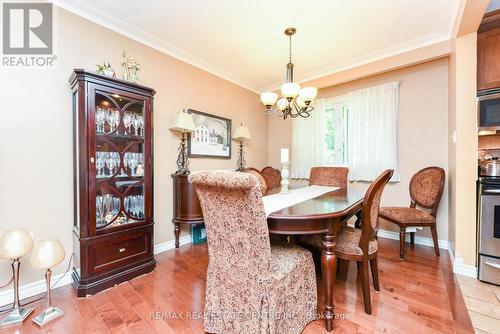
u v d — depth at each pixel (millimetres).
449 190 2646
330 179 2977
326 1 1996
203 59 3080
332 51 2867
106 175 1978
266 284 1185
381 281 1968
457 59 2133
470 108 2086
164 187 2727
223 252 1304
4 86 1695
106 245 1896
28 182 1784
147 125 2186
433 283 1932
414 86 2938
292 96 2123
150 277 2074
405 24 2322
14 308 1528
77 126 1861
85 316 1537
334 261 1431
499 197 1901
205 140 3219
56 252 1554
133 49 2459
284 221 1393
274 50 2846
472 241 2062
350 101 3373
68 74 1996
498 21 2021
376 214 1655
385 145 3076
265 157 4398
